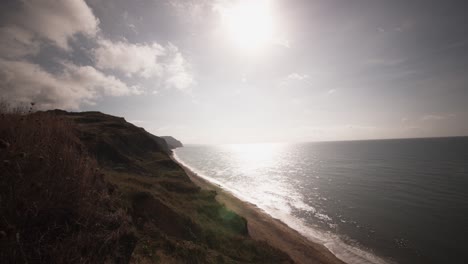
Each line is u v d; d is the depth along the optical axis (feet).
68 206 13.99
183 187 62.18
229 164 290.76
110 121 119.85
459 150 383.65
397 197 119.03
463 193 123.75
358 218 89.61
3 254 10.03
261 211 94.53
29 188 12.60
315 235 73.41
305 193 130.52
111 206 19.31
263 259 36.96
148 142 118.21
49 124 20.68
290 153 500.74
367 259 59.47
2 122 15.69
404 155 334.85
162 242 26.89
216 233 40.19
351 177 176.96
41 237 11.37
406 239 71.10
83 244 13.08
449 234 74.54
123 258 15.48
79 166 16.71
